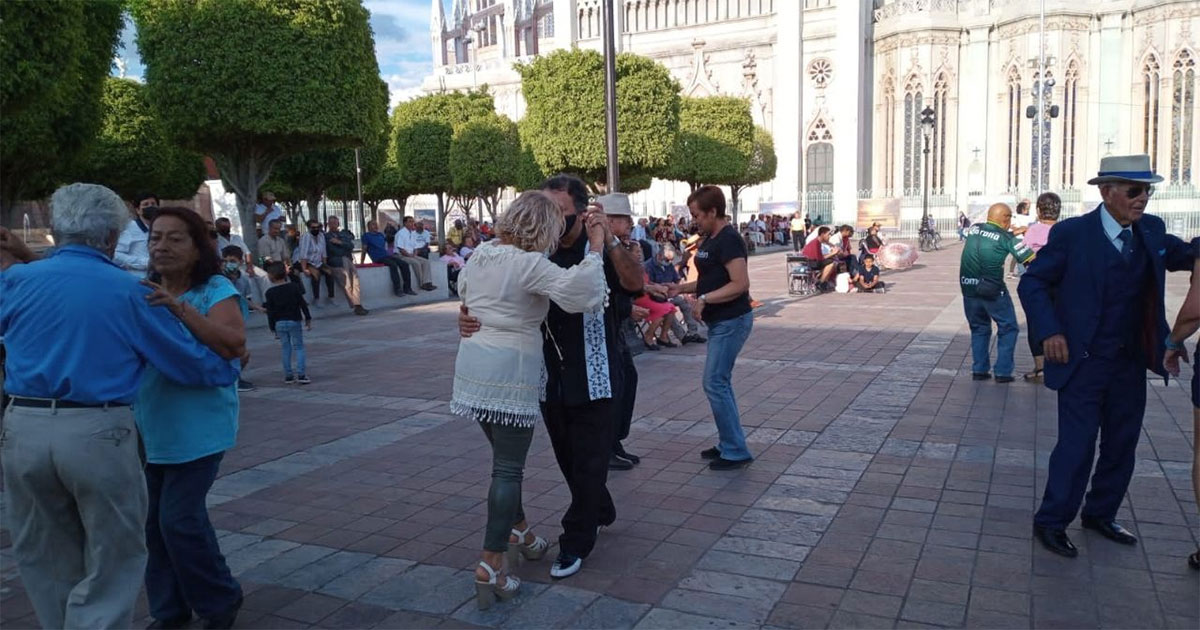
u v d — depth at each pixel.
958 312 14.16
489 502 3.82
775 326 13.00
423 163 37.41
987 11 45.41
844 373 9.16
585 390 4.08
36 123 13.72
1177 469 5.60
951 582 3.99
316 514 5.12
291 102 14.82
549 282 3.69
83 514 3.07
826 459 6.01
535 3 73.94
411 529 4.84
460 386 3.83
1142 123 42.59
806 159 50.84
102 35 13.97
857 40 46.88
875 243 23.27
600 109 24.75
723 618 3.69
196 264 3.57
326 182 26.28
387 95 20.83
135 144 21.73
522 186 31.77
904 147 46.69
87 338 2.99
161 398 3.43
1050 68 43.34
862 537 4.57
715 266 5.72
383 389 9.03
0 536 4.80
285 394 8.90
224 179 19.30
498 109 63.78
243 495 5.50
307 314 10.61
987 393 8.05
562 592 3.98
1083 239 4.27
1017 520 4.76
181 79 14.59
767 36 50.91
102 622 3.06
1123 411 4.35
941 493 5.24
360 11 15.77
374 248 17.97
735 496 5.28
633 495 5.34
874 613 3.71
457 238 21.27
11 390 3.04
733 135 38.22
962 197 46.38
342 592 4.03
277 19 14.71
